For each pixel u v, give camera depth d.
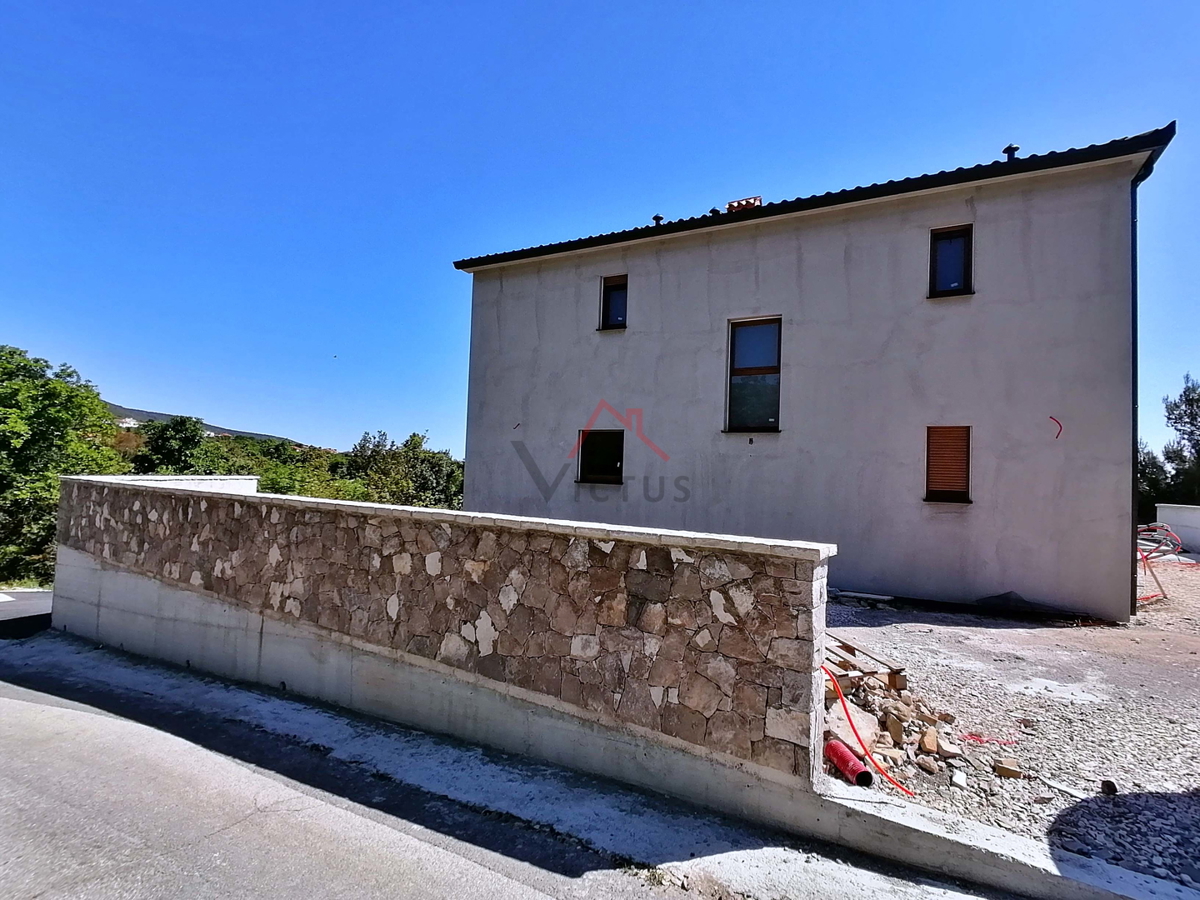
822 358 7.86
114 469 16.11
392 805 2.71
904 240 7.45
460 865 2.22
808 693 2.35
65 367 15.93
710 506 8.55
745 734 2.49
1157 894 1.78
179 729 3.81
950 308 7.14
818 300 7.94
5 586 11.40
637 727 2.81
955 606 6.81
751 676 2.50
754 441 8.28
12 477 12.91
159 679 5.02
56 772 3.15
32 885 2.11
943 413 7.12
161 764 3.24
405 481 21.22
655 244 9.24
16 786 2.98
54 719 4.06
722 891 2.02
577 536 3.06
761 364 8.51
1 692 4.77
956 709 3.42
